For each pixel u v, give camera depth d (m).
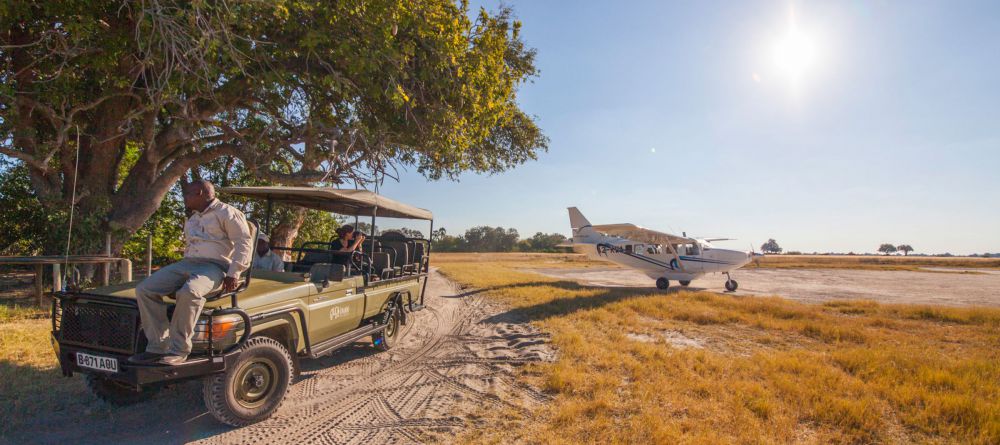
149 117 10.66
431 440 3.68
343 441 3.69
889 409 4.40
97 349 3.68
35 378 4.88
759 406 4.24
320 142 11.78
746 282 23.61
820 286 21.44
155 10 8.09
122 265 9.47
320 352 4.99
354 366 6.05
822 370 5.54
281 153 13.70
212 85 9.55
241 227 3.76
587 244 22.36
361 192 5.64
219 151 12.21
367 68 9.76
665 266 19.31
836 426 3.98
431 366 6.06
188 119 10.27
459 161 14.55
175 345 3.37
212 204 3.76
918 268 40.91
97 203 11.00
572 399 4.63
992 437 3.69
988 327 8.90
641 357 6.29
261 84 10.24
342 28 9.73
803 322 9.31
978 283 23.98
